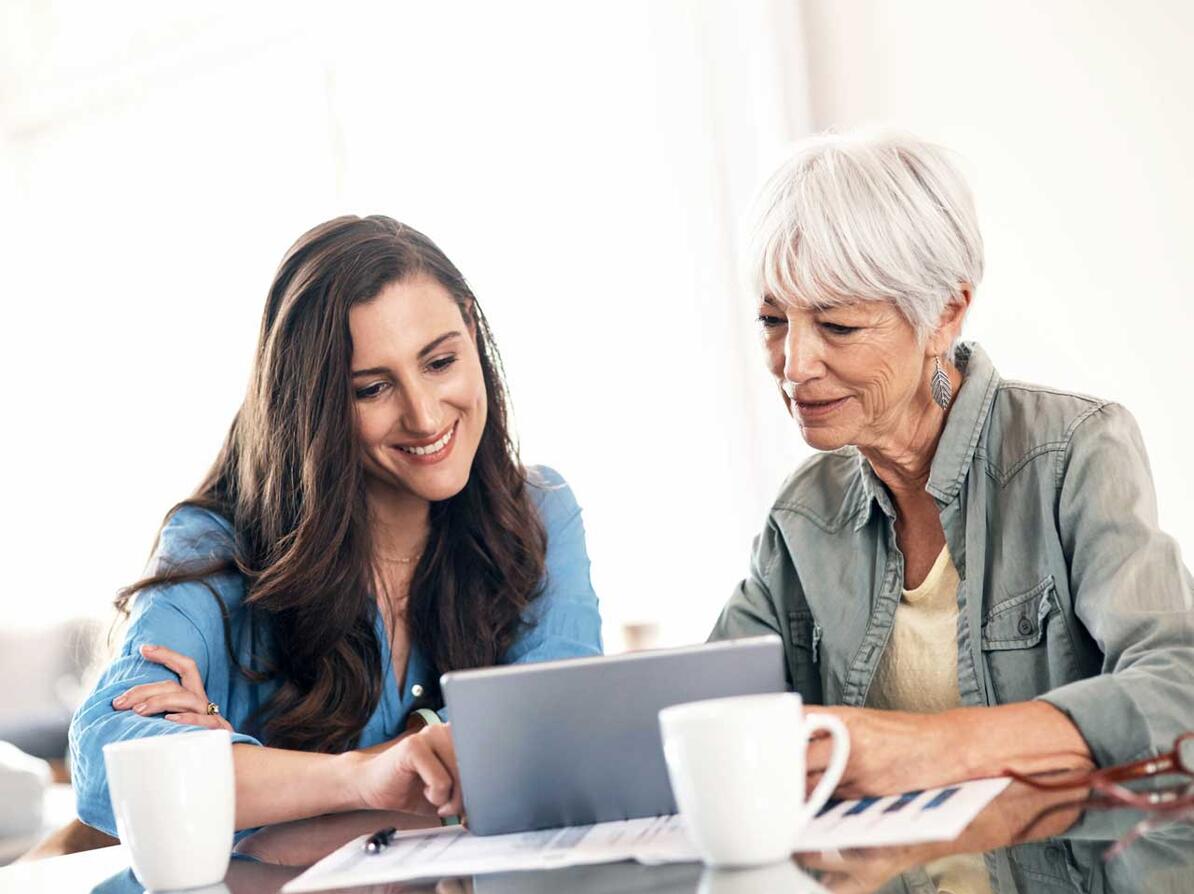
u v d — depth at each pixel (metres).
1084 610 1.38
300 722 1.71
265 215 4.99
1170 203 3.00
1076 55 3.13
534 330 4.20
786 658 1.70
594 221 4.09
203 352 5.27
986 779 1.12
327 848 1.18
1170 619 1.30
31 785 3.23
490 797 1.11
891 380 1.49
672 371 3.96
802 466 1.74
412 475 1.73
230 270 5.14
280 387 1.72
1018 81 3.23
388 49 4.48
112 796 1.10
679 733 0.94
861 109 3.55
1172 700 1.16
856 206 1.43
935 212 1.44
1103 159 3.10
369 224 1.77
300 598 1.70
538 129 4.20
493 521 1.84
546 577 1.89
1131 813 0.98
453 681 1.09
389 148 4.48
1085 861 0.89
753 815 0.93
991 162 3.30
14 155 5.72
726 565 3.87
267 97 4.93
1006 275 3.28
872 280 1.43
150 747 1.08
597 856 1.00
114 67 5.36
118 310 5.48
